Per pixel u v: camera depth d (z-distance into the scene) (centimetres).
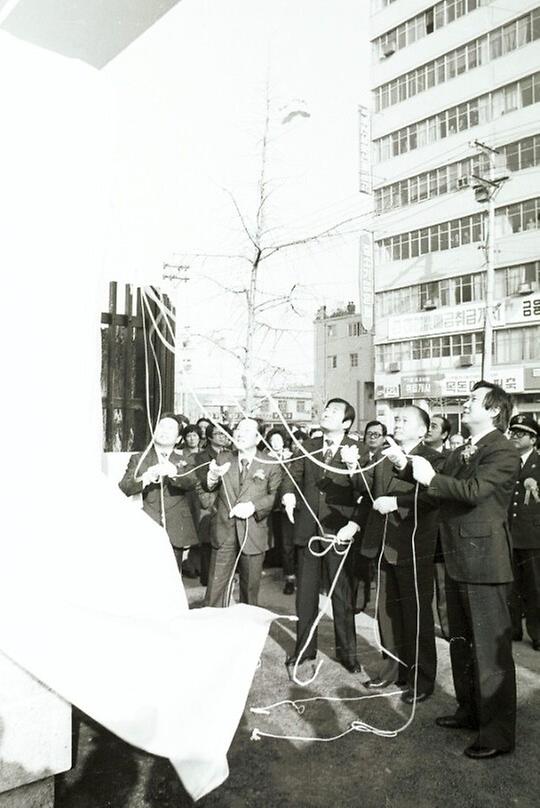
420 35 2677
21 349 232
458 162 2573
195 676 209
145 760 260
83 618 202
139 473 398
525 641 454
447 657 411
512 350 2386
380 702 330
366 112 1991
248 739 285
